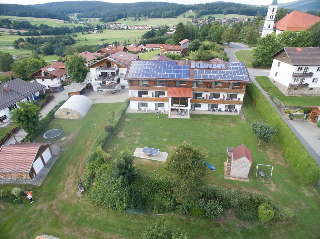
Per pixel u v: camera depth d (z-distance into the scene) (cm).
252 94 5566
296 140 3466
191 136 4316
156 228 2278
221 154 3769
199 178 2509
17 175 3397
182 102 5097
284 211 2639
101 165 3397
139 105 5366
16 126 5031
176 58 9362
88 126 4900
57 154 3981
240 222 2661
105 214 2873
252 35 11625
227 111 5188
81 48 15512
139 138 4300
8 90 5684
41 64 9150
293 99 5247
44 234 2650
